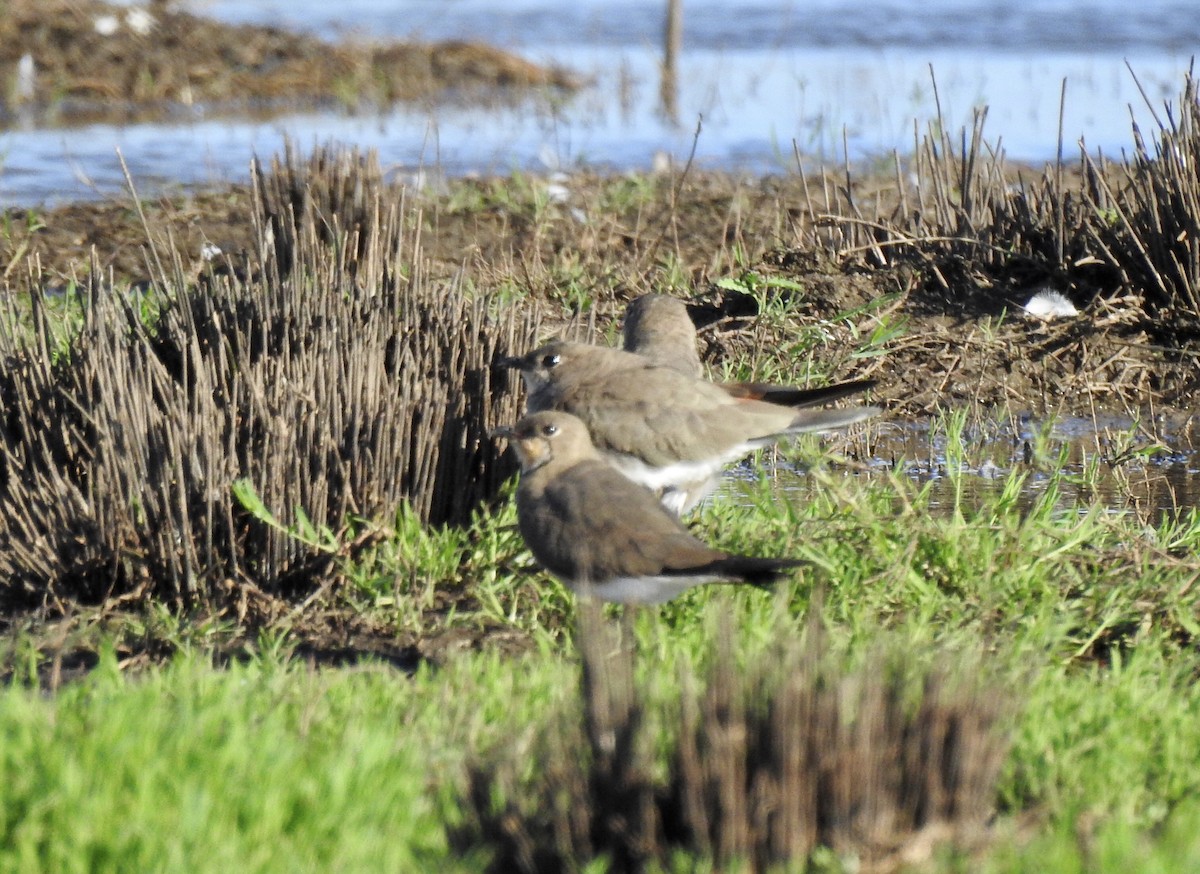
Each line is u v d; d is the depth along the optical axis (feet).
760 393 37.42
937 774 21.42
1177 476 46.32
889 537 35.65
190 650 30.53
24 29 107.34
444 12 157.17
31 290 40.27
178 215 66.18
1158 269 55.88
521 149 87.76
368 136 91.97
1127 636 32.99
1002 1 166.20
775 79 117.39
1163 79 113.39
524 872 21.49
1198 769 25.79
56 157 82.23
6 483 36.88
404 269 53.21
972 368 53.88
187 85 104.27
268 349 37.88
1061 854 21.06
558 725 22.49
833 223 59.67
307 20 143.13
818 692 21.68
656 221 67.15
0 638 31.99
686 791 21.29
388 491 35.96
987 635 32.32
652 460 35.14
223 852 21.01
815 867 20.97
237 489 33.63
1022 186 58.85
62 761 22.52
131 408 34.60
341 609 34.06
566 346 36.83
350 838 21.86
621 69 115.03
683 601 32.99
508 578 34.30
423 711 27.25
